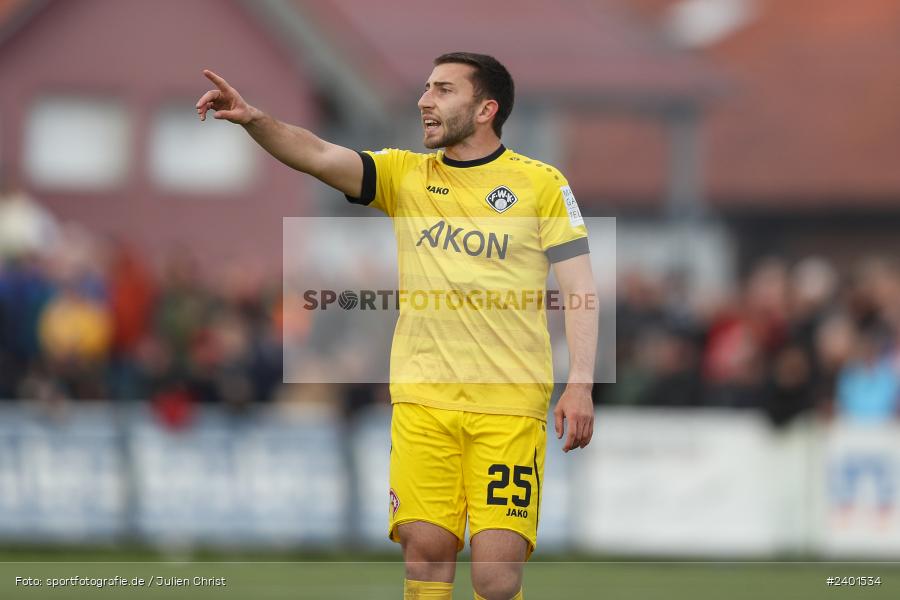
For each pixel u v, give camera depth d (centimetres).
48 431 4034
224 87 1828
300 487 4016
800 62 12138
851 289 4609
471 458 1892
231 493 4022
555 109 8062
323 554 3828
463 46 7938
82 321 4125
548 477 4003
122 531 4016
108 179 6606
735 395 4075
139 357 4131
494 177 1905
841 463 4028
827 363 4103
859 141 11562
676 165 8375
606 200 11212
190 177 6619
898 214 11338
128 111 6606
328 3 6594
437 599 1906
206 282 4431
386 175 1933
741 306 4397
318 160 1892
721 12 12675
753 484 4031
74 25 6612
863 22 12506
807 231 11431
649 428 4038
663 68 8119
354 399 4006
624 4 12862
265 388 4038
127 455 4031
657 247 10525
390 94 6662
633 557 3881
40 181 6594
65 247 4312
